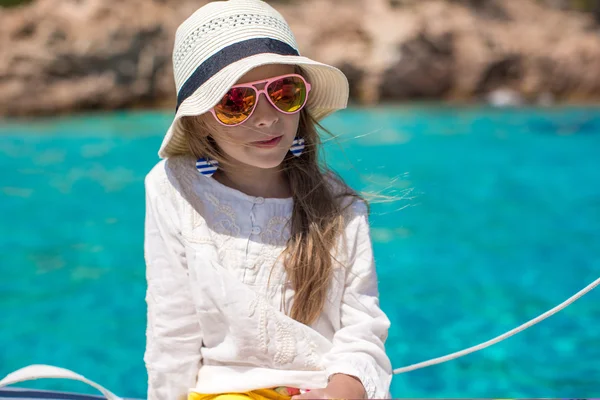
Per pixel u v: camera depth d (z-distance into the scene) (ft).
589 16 68.13
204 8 6.89
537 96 55.77
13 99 46.73
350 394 6.12
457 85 55.01
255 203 7.03
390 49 52.60
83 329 16.46
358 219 7.16
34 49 47.62
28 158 34.91
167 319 6.81
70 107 48.44
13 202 27.27
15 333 16.10
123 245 22.39
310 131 7.39
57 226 24.32
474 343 15.47
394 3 57.26
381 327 6.86
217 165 7.14
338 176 7.57
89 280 19.49
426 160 33.88
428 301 17.87
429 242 22.57
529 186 29.37
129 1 51.57
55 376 6.86
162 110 50.85
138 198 27.99
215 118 6.56
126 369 14.61
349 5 58.59
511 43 56.80
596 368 14.19
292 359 6.56
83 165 33.45
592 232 23.32
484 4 61.57
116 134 41.04
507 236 23.04
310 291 6.78
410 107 51.11
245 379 6.55
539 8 65.46
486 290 18.47
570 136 40.04
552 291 18.33
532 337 15.78
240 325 6.52
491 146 37.40
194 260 6.71
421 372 14.25
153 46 50.42
